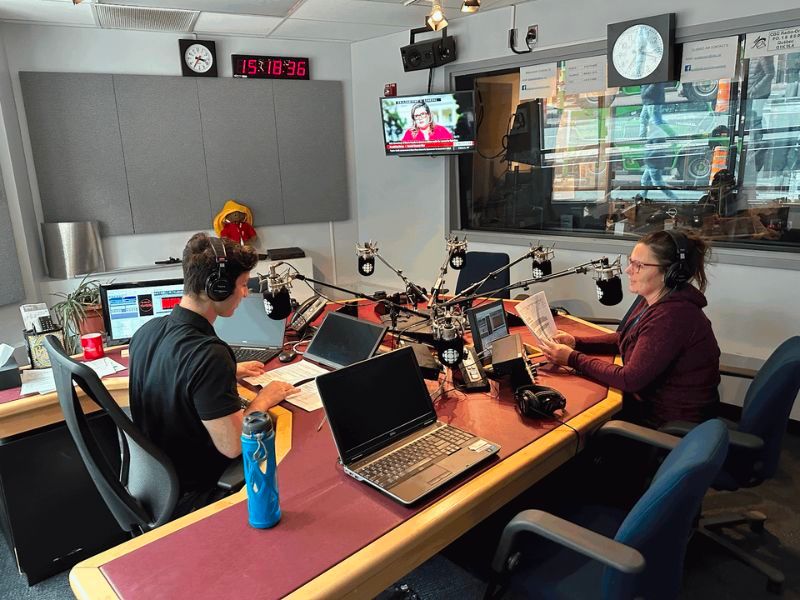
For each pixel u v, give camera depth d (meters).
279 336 2.25
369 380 1.42
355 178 5.04
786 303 2.84
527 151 3.92
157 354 1.47
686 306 1.80
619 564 1.02
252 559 1.03
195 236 1.54
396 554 1.06
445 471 1.29
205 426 1.42
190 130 4.20
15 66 3.61
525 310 2.13
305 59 4.55
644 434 1.52
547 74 3.65
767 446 1.67
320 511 1.17
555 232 3.88
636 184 3.43
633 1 3.14
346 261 5.15
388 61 4.49
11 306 3.45
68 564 2.01
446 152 4.05
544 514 1.19
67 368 1.30
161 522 1.42
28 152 3.72
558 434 1.50
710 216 3.14
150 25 3.77
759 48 2.78
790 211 2.86
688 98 3.10
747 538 2.09
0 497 1.95
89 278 3.92
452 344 1.61
